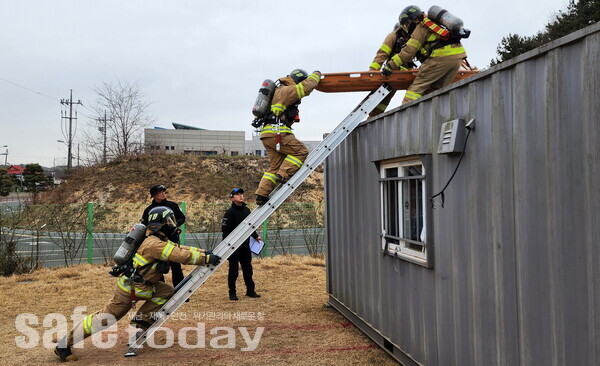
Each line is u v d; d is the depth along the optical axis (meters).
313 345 5.52
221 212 15.61
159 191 6.93
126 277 5.07
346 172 6.47
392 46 6.12
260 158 31.33
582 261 2.38
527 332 2.84
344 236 6.62
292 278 9.73
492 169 3.20
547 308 2.66
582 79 2.37
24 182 51.16
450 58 5.47
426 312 4.25
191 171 29.05
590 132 2.31
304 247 14.10
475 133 3.42
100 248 12.35
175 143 42.19
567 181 2.48
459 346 3.69
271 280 9.53
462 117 3.61
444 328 3.93
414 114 4.39
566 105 2.48
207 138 43.06
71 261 11.95
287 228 13.83
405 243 4.72
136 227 5.14
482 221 3.34
